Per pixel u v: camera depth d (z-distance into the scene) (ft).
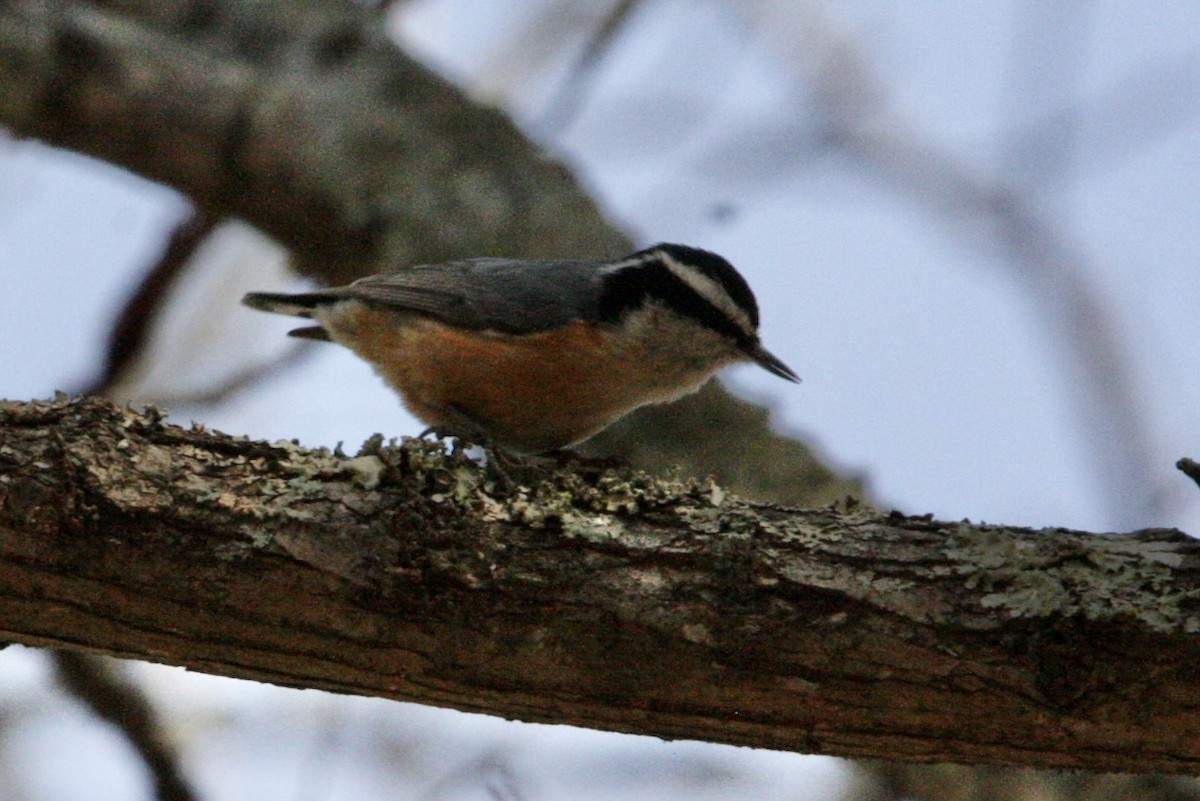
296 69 49.65
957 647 24.31
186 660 25.44
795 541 25.30
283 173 48.32
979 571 24.63
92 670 38.93
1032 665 24.09
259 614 24.71
